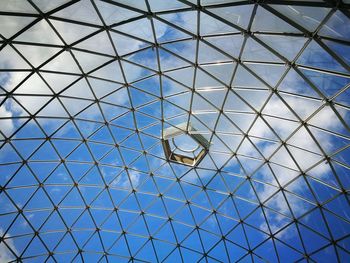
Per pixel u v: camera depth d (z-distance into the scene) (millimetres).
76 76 19641
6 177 23562
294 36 14344
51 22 16484
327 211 21500
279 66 16469
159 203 26828
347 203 20297
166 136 23469
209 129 22500
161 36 17594
